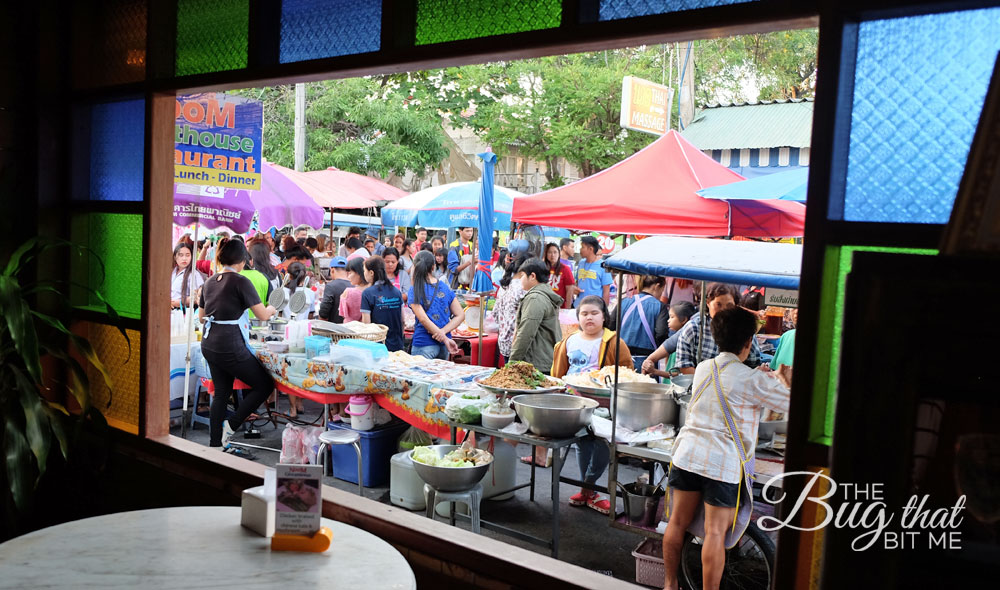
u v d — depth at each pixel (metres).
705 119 11.09
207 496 3.27
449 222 10.69
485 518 4.50
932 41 1.64
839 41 1.67
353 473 5.04
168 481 3.43
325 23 2.87
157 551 2.03
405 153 17.42
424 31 2.59
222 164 5.52
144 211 3.39
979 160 0.94
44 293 3.69
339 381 4.86
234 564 1.97
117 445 3.63
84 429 3.74
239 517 2.32
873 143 1.71
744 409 3.11
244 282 5.11
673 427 3.74
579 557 3.99
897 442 0.96
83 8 3.70
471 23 2.47
